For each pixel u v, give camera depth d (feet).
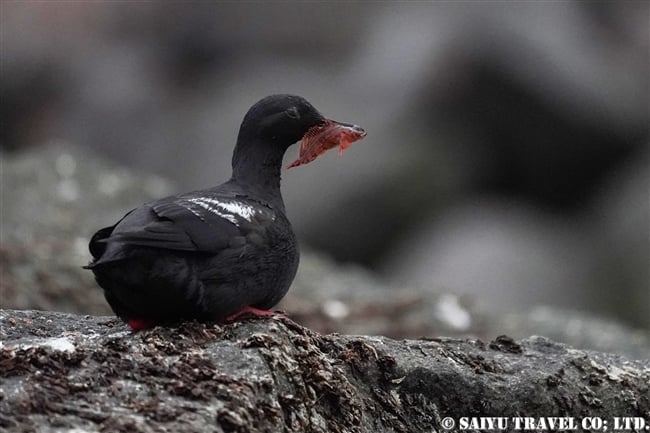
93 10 82.79
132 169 72.69
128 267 20.68
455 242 61.87
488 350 25.05
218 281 21.40
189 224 21.17
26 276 38.70
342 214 62.85
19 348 19.92
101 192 53.31
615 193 67.10
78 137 76.23
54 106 80.12
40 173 53.42
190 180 69.92
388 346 23.67
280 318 22.44
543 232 63.46
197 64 79.10
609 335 42.65
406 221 63.62
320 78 73.10
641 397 24.62
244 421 19.19
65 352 19.84
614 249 62.59
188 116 74.18
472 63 67.82
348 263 63.26
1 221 47.67
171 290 20.99
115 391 19.25
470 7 70.33
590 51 70.90
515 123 67.46
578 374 24.50
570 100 67.82
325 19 77.61
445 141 66.28
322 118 24.36
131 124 75.66
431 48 69.31
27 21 83.10
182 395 19.47
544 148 67.82
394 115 66.95
